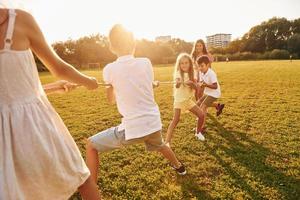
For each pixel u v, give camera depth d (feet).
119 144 10.83
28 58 6.08
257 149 16.87
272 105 29.37
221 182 13.01
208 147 17.30
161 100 33.88
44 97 6.69
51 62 6.63
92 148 11.03
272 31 281.74
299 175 13.67
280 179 13.29
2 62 5.69
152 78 10.91
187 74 17.58
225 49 288.10
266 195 11.96
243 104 30.22
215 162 15.14
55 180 6.38
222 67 105.91
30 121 6.01
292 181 13.14
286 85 45.52
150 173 13.92
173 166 13.37
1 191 5.58
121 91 10.47
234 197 11.78
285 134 19.61
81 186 7.33
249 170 14.15
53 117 6.66
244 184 12.85
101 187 12.75
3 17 5.71
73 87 8.70
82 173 6.98
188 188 12.57
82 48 208.23
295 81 50.72
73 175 6.75
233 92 39.27
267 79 55.42
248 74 68.85
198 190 12.40
